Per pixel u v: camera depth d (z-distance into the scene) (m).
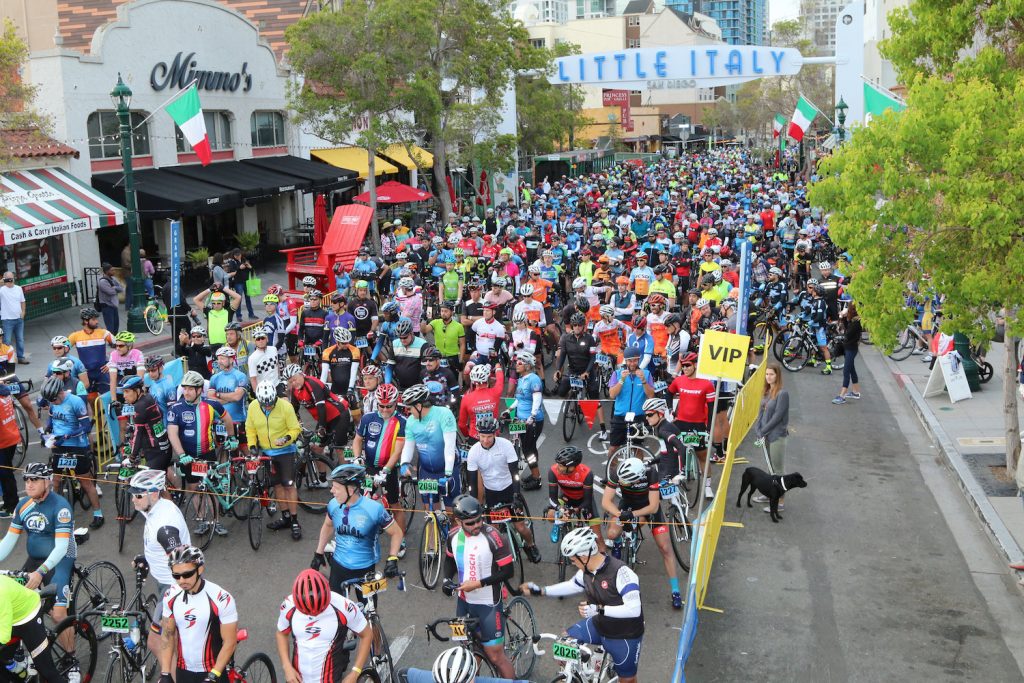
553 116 58.38
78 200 25.55
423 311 21.31
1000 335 18.33
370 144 32.28
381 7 31.59
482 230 33.81
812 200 13.33
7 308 19.81
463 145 37.38
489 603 7.73
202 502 11.53
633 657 7.33
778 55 38.28
